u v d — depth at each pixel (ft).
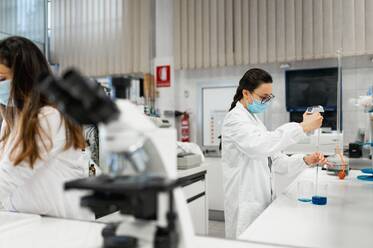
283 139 4.99
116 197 2.17
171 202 2.35
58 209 4.20
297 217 3.92
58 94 2.00
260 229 3.51
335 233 3.33
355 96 9.20
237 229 5.56
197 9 10.54
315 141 6.63
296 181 5.82
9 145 3.97
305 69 9.61
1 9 12.43
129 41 11.85
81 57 12.18
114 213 3.92
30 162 3.78
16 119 4.10
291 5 9.42
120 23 11.93
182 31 10.86
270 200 5.63
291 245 2.94
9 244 3.02
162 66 11.27
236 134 5.39
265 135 5.10
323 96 9.39
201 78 10.84
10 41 3.89
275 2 9.53
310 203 4.55
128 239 2.31
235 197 5.69
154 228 2.35
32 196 4.16
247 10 9.77
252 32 9.75
